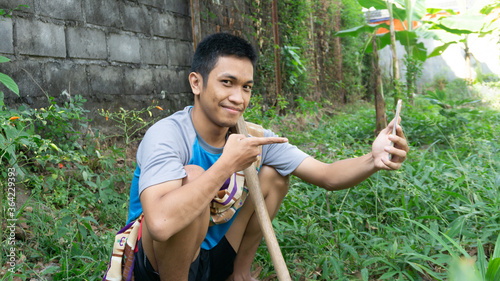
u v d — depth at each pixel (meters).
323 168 1.88
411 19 8.60
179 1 4.92
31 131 2.71
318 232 2.38
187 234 1.46
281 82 7.35
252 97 5.57
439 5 14.08
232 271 1.94
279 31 7.42
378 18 14.27
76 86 3.59
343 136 5.78
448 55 14.81
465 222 2.44
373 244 2.20
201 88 1.61
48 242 2.29
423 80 14.95
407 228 2.39
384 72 13.00
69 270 1.99
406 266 2.09
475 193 2.68
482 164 3.44
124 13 4.12
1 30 3.04
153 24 4.51
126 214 2.75
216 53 1.56
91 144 3.59
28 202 2.57
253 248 1.92
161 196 1.42
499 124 5.94
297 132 5.71
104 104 3.86
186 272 1.55
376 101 5.43
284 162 1.87
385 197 2.82
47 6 3.37
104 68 3.88
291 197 2.79
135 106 4.22
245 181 1.76
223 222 1.75
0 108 2.59
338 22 10.99
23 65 3.18
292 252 2.25
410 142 5.19
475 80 12.25
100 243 2.26
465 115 6.34
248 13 6.32
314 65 9.15
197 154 1.65
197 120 1.66
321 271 2.14
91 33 3.75
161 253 1.49
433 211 2.63
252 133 1.87
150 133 1.60
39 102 3.28
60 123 3.22
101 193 2.76
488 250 2.27
